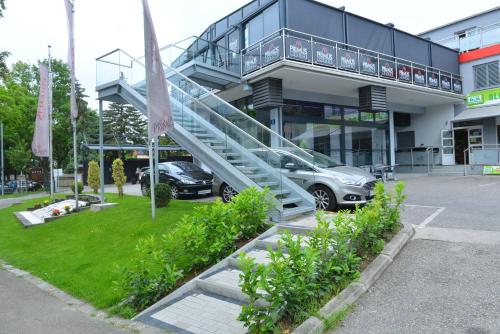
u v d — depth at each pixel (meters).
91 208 11.30
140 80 11.26
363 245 4.68
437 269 4.42
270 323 3.14
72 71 11.41
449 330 3.10
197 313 3.93
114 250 6.57
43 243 8.23
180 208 9.05
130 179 30.91
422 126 22.38
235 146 8.50
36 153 15.02
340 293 3.76
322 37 14.48
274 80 13.55
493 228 6.27
